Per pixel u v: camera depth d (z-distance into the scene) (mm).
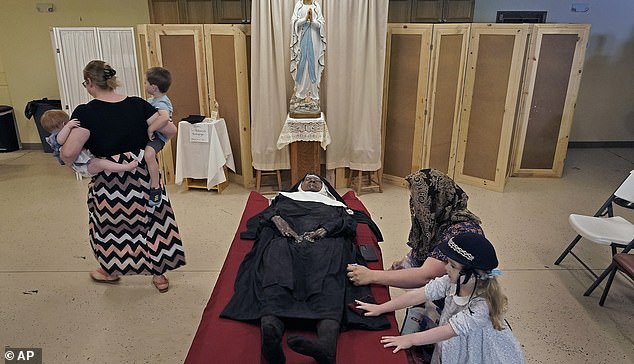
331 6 4289
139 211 2873
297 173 4586
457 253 1705
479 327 1723
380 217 4273
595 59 6078
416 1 5629
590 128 6379
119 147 2713
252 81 4434
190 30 4590
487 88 4688
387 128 4973
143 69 4789
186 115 4883
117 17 5703
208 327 1971
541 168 5344
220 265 3455
